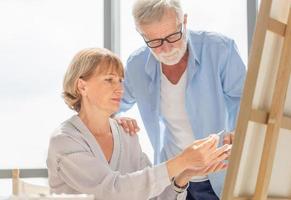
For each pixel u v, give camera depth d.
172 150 2.33
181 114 2.28
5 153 3.21
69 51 3.26
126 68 2.39
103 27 3.27
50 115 3.22
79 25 3.27
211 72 2.25
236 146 1.33
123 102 2.45
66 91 1.94
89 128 1.91
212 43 2.26
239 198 1.40
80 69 1.89
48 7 3.27
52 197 1.18
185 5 3.11
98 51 1.91
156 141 2.35
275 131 1.41
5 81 3.24
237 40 3.03
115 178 1.73
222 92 2.25
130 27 3.27
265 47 1.38
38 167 3.17
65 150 1.80
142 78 2.35
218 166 1.86
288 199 1.63
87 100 1.90
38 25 3.26
